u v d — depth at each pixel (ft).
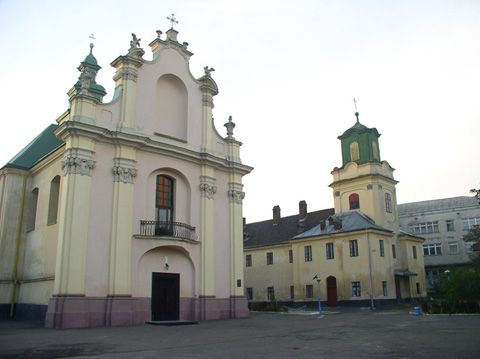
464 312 75.25
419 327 53.11
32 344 39.86
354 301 116.88
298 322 66.54
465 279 77.36
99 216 63.72
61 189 65.62
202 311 73.82
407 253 131.13
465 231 186.39
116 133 66.54
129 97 70.90
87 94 66.08
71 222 60.23
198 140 80.94
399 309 102.22
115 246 63.87
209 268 76.59
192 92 82.02
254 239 155.53
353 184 135.64
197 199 78.23
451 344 36.29
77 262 59.67
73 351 35.22
